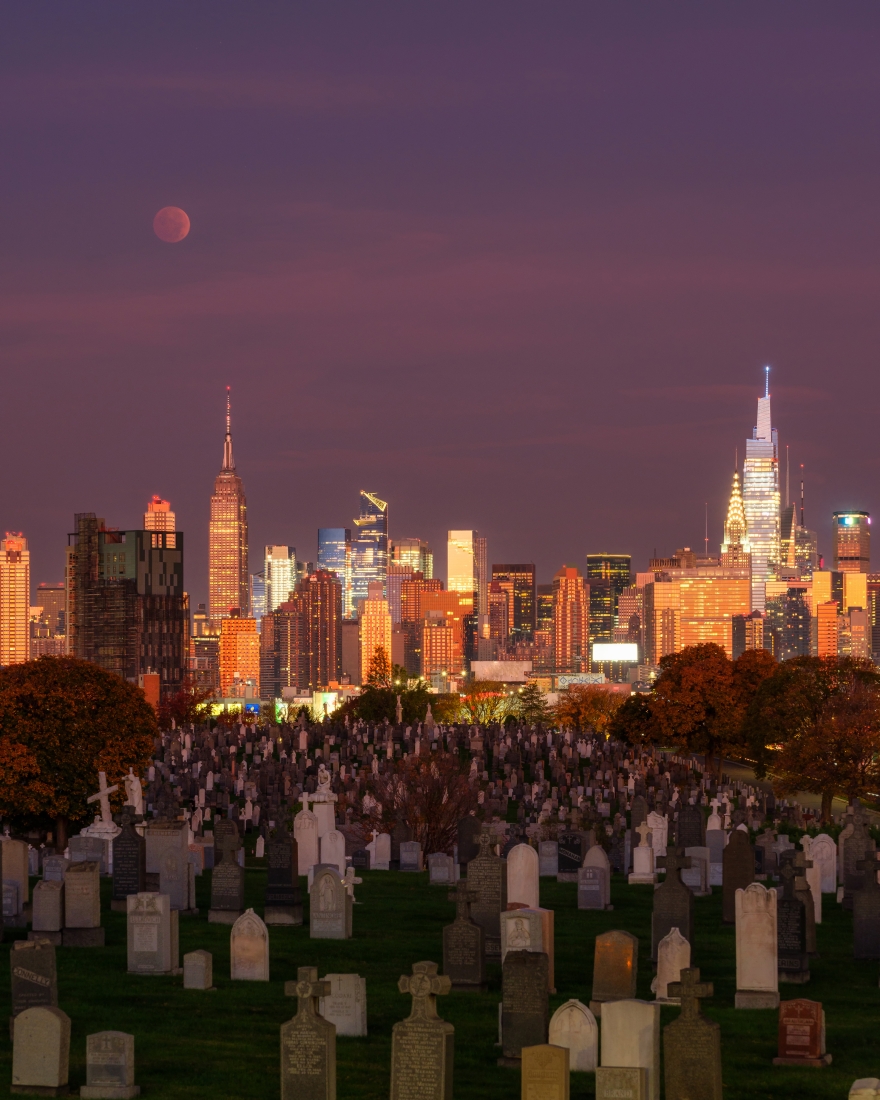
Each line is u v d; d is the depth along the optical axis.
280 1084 25.66
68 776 72.62
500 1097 25.20
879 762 87.25
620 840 59.66
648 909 48.03
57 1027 25.12
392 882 53.94
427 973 24.30
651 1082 24.83
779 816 86.94
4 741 71.50
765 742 106.56
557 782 104.38
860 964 38.59
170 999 31.53
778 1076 26.94
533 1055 23.92
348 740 130.25
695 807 62.75
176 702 182.25
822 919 47.09
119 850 43.81
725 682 126.06
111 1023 29.44
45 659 76.62
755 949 32.75
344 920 39.88
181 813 54.00
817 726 90.06
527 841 63.19
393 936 40.41
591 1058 26.50
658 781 99.81
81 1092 24.97
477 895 35.38
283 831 42.75
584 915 46.50
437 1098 24.05
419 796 63.56
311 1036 24.45
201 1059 27.08
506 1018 27.27
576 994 33.28
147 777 94.94
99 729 74.19
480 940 33.28
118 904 43.69
